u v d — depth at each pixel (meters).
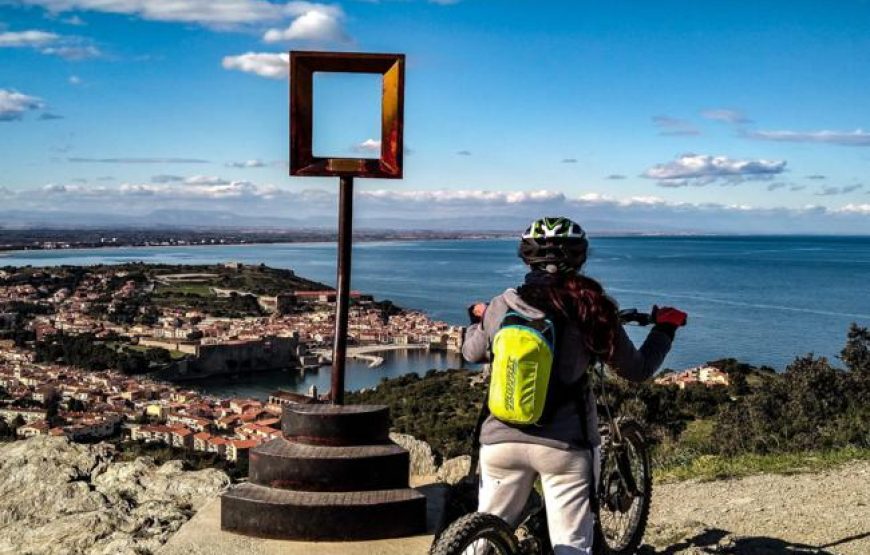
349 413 4.36
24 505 5.53
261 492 4.22
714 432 12.84
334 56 4.27
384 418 4.49
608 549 3.56
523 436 3.01
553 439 3.00
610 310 3.04
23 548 4.86
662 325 3.31
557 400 3.02
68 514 5.37
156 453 8.37
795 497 6.57
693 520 5.98
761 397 13.20
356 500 4.14
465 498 3.54
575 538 3.04
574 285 3.07
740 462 8.21
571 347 3.03
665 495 7.05
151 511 5.31
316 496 4.17
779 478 7.34
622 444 3.74
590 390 3.14
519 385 2.92
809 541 5.34
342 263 4.43
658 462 9.40
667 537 5.07
